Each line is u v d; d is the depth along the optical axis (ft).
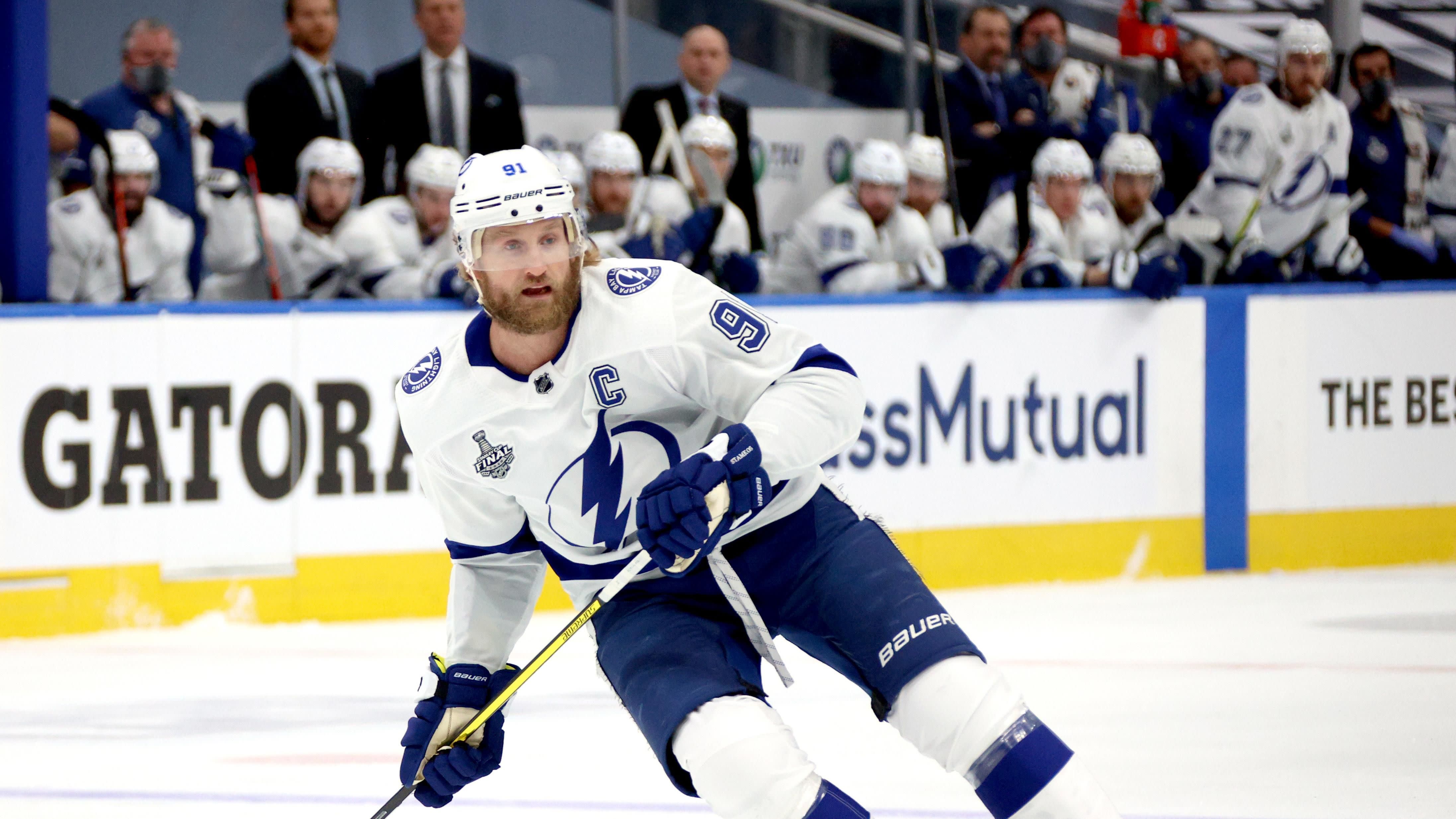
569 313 22.86
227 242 65.77
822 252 70.74
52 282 63.36
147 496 59.82
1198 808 33.40
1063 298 71.20
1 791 36.27
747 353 23.61
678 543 21.95
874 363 68.33
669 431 24.09
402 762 24.84
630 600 24.70
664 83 82.94
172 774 37.88
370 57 78.95
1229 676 49.42
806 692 47.32
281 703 46.57
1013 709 21.95
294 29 68.80
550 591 65.46
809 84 83.76
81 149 64.90
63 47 73.61
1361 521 76.79
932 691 22.04
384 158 71.26
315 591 61.93
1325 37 78.28
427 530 63.46
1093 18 90.94
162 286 64.90
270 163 68.64
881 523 24.53
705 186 65.26
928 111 79.77
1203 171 81.66
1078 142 79.25
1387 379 76.95
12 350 57.88
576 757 38.96
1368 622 60.34
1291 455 75.31
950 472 69.62
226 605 60.95
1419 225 84.43
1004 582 70.74
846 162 84.79
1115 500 72.43
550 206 22.16
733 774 21.38
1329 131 79.36
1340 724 42.27
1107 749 39.34
